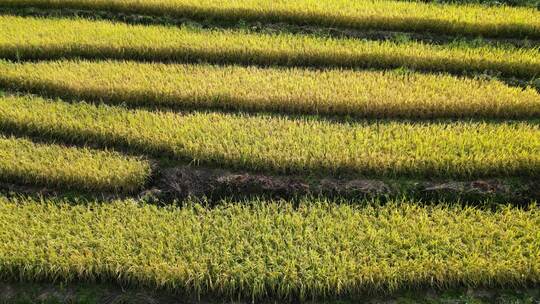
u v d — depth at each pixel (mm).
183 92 9789
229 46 11125
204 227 7254
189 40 11297
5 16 12383
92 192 8102
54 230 7223
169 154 8719
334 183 8133
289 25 12156
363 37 11828
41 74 10305
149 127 8969
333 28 12047
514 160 8211
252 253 6848
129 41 11289
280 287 6637
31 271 6891
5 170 8227
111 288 6832
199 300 6664
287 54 10953
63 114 9281
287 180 8195
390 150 8469
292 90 9805
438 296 6680
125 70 10508
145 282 6781
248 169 8414
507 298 6645
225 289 6676
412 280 6691
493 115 9539
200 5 12398
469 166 8172
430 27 11867
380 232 7102
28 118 9172
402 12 12203
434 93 9742
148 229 7211
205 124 8984
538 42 11633
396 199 7695
